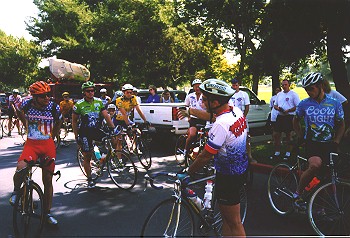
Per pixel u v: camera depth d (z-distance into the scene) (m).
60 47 30.25
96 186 5.84
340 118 3.86
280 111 7.36
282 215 4.31
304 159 4.13
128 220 4.29
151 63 20.19
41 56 34.53
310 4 9.07
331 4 8.89
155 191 5.51
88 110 5.44
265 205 4.75
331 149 3.88
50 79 17.02
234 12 13.49
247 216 4.34
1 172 7.03
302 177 3.90
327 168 3.86
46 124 3.99
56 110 4.06
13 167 7.53
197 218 3.17
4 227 4.05
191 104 7.01
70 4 31.38
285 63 11.43
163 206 2.98
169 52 20.17
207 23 16.70
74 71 16.81
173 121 8.94
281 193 4.41
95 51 27.88
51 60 16.41
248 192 5.35
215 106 2.66
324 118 3.84
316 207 3.78
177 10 18.92
